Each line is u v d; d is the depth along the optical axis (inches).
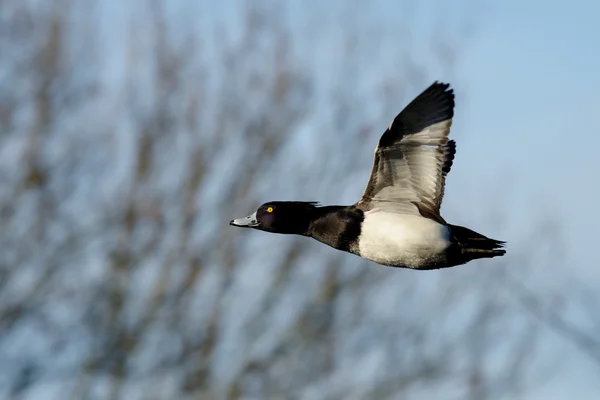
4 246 668.7
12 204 677.3
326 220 478.9
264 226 492.1
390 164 462.6
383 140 459.5
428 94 450.9
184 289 698.2
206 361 689.0
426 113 454.0
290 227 489.7
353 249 476.7
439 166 457.4
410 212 466.6
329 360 685.3
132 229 698.2
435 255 461.4
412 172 462.3
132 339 684.1
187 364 689.0
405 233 460.8
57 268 678.5
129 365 681.6
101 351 678.5
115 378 677.9
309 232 486.3
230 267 703.1
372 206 472.4
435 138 454.9
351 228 472.7
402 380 669.9
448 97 453.4
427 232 458.3
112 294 685.9
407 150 458.9
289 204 491.8
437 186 460.4
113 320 682.8
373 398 673.6
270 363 689.0
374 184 468.1
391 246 464.8
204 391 685.3
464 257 462.3
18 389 663.8
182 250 703.1
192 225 708.7
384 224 465.1
